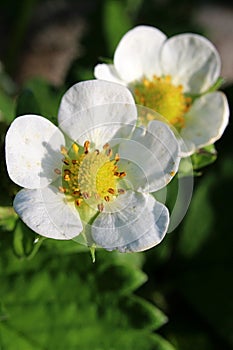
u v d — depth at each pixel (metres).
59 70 0.40
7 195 0.22
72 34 0.41
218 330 0.27
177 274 0.28
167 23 0.34
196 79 0.23
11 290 0.24
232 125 0.28
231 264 0.27
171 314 0.28
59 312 0.24
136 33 0.23
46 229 0.20
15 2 0.36
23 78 0.39
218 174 0.28
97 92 0.20
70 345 0.24
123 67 0.23
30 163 0.20
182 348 0.27
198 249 0.28
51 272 0.24
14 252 0.22
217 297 0.27
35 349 0.24
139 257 0.26
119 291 0.24
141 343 0.24
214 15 0.42
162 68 0.23
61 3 0.42
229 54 0.41
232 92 0.27
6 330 0.24
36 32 0.41
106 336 0.24
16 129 0.20
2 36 0.40
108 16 0.30
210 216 0.28
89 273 0.24
